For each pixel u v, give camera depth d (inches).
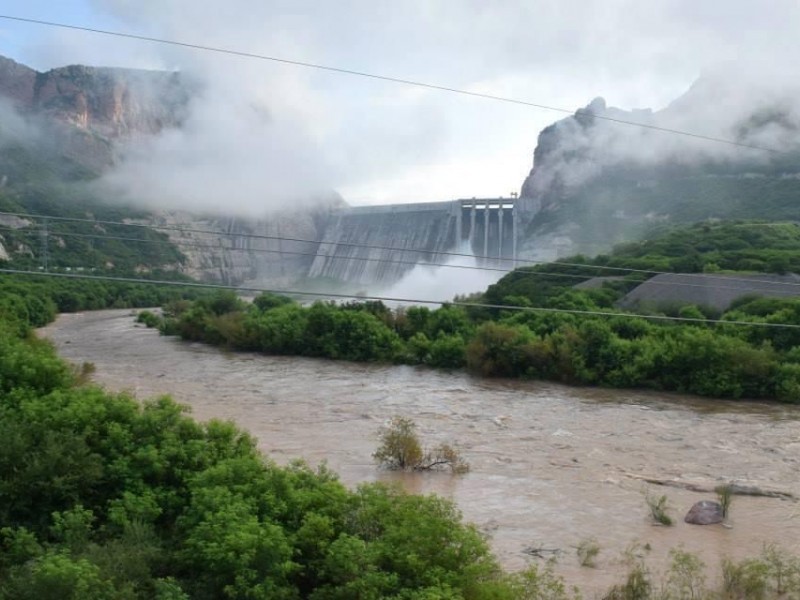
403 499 694.5
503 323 2455.7
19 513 701.9
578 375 2016.5
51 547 629.9
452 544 620.1
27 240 4938.5
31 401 903.1
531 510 967.6
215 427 901.2
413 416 1573.6
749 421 1571.1
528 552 823.7
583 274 3366.1
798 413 1663.4
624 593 680.4
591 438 1391.5
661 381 1939.0
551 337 2118.6
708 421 1568.7
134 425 853.8
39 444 765.3
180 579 614.2
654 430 1470.2
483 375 2164.1
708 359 1872.5
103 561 587.8
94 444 813.9
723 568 743.7
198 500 705.6
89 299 4606.3
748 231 3981.3
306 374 2210.9
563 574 762.2
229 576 591.5
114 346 2849.4
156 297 5118.1
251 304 3435.0
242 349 2773.1
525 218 7726.4
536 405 1733.5
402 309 2763.3
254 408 1630.2
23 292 3686.0
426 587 576.4
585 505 991.6
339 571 597.3
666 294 2824.8
